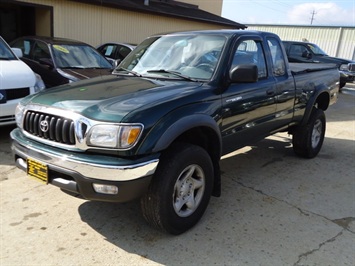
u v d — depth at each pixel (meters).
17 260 2.67
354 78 14.78
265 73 4.18
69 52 7.47
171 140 2.74
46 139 2.88
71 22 10.77
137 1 14.10
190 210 3.15
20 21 11.66
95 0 11.00
